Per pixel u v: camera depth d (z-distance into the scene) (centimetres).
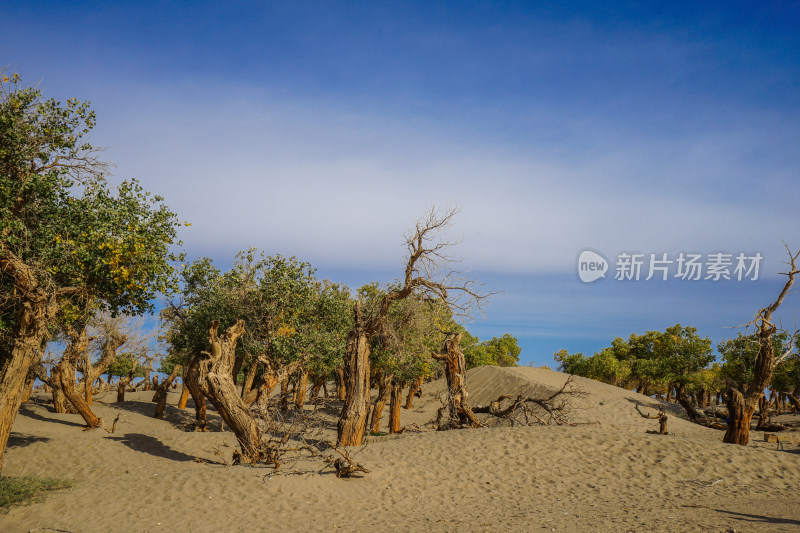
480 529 1102
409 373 3058
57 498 1298
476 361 6612
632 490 1414
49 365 2698
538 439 1852
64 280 1557
